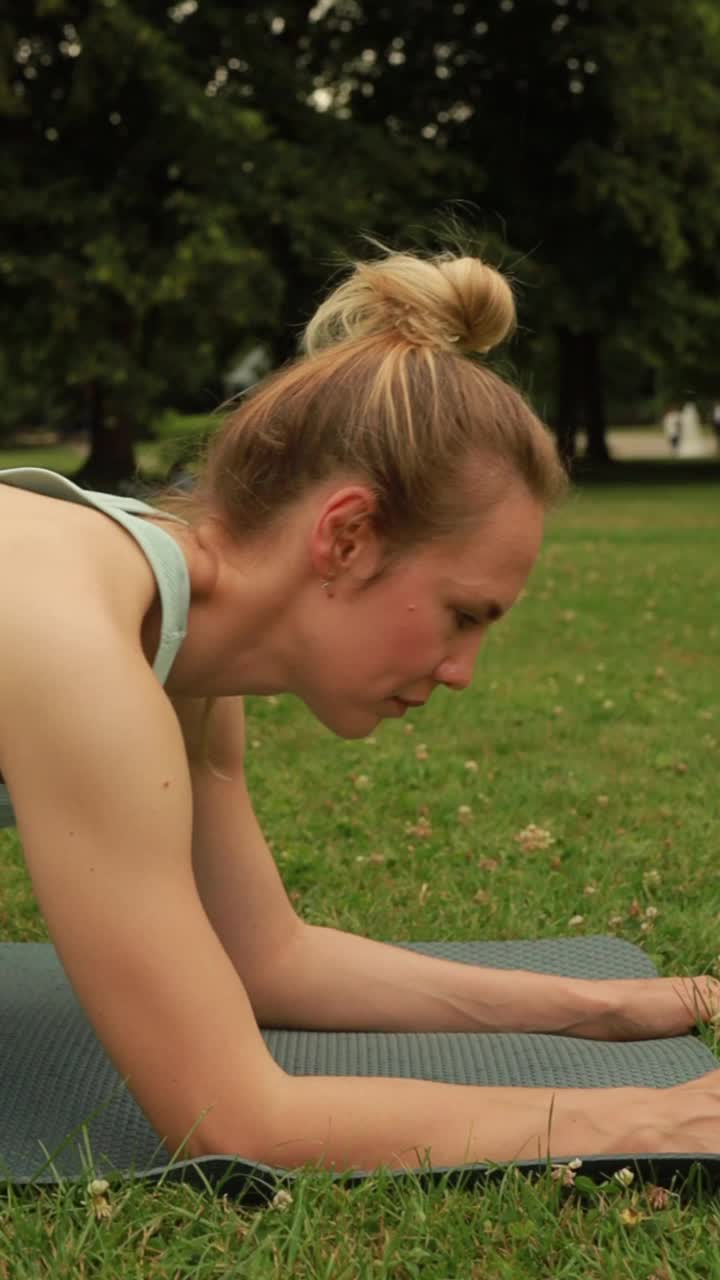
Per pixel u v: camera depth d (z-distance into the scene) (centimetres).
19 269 1873
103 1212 175
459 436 177
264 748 496
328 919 309
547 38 2295
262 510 183
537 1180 183
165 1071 173
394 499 177
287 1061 224
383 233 2067
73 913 168
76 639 169
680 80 2291
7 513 181
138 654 174
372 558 179
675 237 2203
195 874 233
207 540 188
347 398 179
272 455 183
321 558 180
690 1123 189
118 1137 198
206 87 2058
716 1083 198
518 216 2317
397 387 178
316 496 180
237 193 1953
